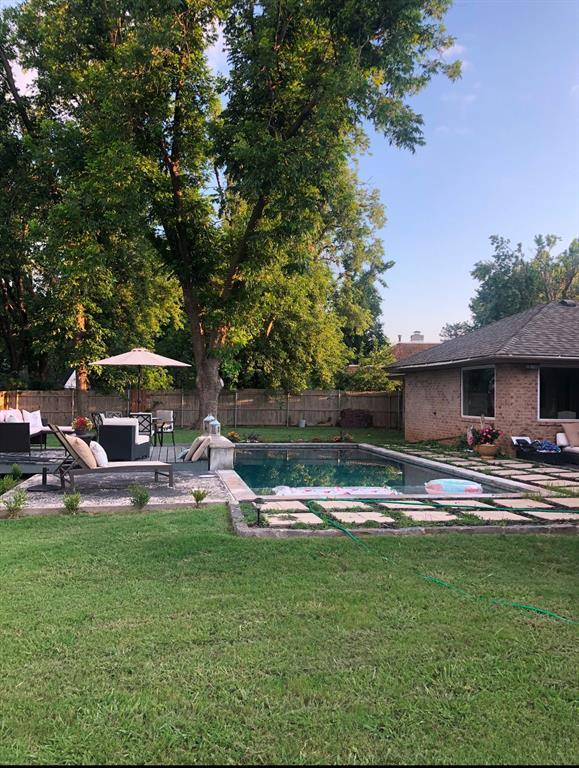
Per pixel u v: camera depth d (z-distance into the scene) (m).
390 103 14.46
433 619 3.68
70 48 18.44
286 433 22.36
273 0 14.59
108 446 10.60
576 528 6.32
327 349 27.12
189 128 18.22
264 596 4.05
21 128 22.27
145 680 2.87
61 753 2.30
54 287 23.47
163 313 26.16
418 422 19.44
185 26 16.84
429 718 2.58
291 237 17.06
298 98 16.30
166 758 2.28
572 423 14.02
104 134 16.67
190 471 10.98
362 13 13.73
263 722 2.53
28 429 11.84
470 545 5.52
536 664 3.10
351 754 2.31
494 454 14.19
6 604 3.84
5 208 21.31
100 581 4.34
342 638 3.39
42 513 6.88
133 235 17.88
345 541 5.59
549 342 14.68
